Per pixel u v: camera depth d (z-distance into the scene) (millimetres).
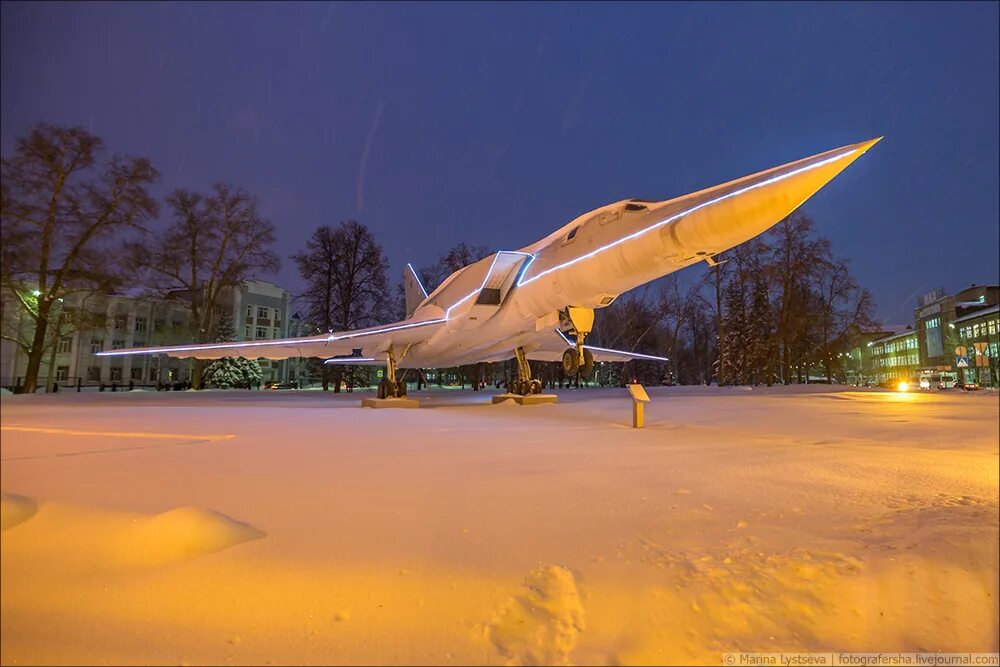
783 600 2602
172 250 30719
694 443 7258
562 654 2188
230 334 46344
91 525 3381
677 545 3217
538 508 3902
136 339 45250
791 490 4492
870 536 3381
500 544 3184
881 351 94125
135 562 2879
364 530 3391
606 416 11812
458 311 15578
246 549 3049
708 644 2270
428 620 2381
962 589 2707
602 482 4730
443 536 3299
